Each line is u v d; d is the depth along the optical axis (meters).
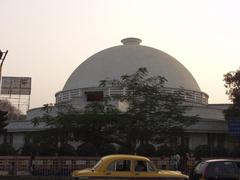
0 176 31.50
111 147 36.78
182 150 36.41
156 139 30.72
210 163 16.66
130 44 63.16
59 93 58.72
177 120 30.75
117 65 57.19
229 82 48.94
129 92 32.22
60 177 31.22
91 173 16.53
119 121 29.48
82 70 59.56
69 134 30.88
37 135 31.84
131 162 16.89
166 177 16.94
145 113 30.08
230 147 48.78
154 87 32.12
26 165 34.56
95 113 29.75
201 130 47.75
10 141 53.66
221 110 53.91
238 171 16.58
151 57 58.59
